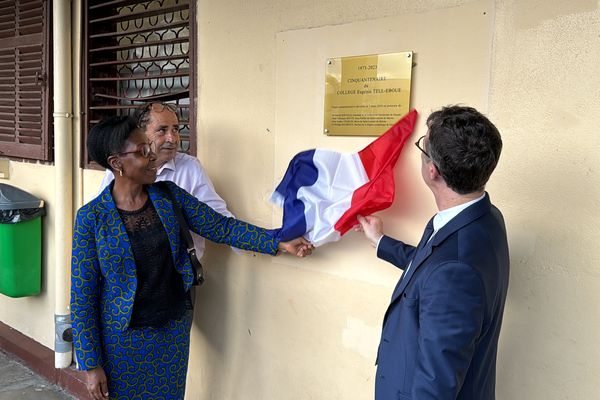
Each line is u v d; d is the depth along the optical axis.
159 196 1.98
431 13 1.71
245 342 2.42
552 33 1.48
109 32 3.04
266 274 2.30
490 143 1.24
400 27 1.78
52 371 3.29
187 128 2.74
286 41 2.11
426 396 1.14
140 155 1.82
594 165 1.44
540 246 1.54
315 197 1.95
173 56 2.61
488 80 1.60
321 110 2.02
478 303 1.16
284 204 2.02
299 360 2.22
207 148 2.48
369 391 2.00
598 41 1.41
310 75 2.04
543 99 1.51
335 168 1.93
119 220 1.86
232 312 2.46
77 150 3.13
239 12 2.27
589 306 1.47
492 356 1.33
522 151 1.56
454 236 1.26
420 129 1.77
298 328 2.21
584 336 1.49
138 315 1.91
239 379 2.47
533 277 1.56
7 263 3.30
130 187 1.92
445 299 1.16
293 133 2.13
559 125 1.49
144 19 2.94
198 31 2.46
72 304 1.85
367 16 1.86
